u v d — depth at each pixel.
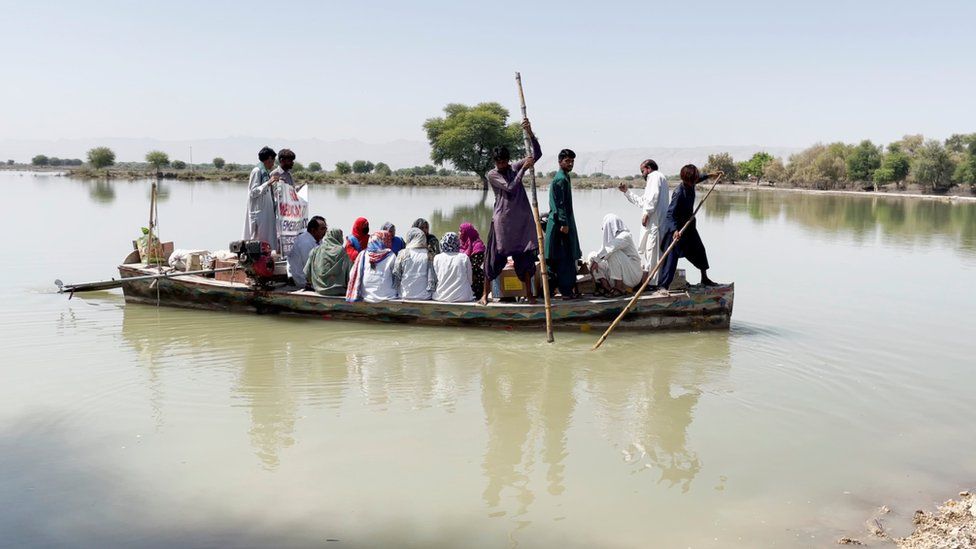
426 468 5.48
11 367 7.76
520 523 4.71
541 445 5.95
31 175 100.81
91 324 9.77
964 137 96.56
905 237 25.20
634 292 9.88
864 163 91.94
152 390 7.11
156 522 4.62
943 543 4.45
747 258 18.61
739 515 4.87
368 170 131.50
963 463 5.75
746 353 8.73
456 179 108.50
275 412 6.57
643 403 6.96
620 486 5.25
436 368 7.96
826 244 22.55
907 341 9.46
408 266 9.89
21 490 5.01
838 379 7.79
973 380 7.83
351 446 5.86
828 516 4.88
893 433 6.34
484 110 98.50
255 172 10.56
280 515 4.74
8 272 13.87
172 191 53.00
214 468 5.41
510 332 9.43
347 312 9.88
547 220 9.80
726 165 118.88
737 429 6.36
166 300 10.90
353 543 4.41
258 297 10.26
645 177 10.19
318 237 10.76
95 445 5.78
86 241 18.94
